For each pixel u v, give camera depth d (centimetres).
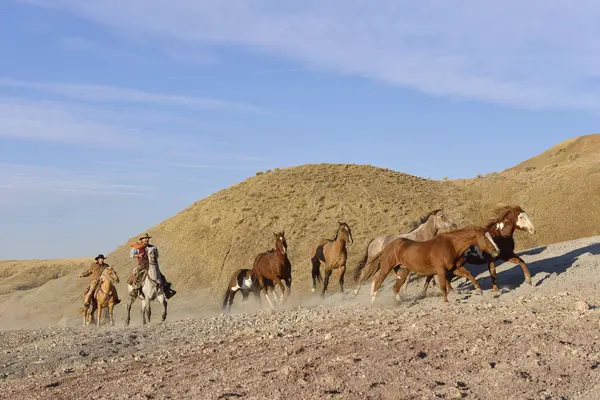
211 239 5166
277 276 2403
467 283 2122
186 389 1016
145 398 991
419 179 6091
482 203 5347
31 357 1574
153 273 2267
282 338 1408
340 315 1730
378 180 5784
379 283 1878
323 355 1108
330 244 2625
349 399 841
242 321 1892
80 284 5166
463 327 1251
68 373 1355
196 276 4734
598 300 1510
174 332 1794
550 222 4888
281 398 879
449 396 823
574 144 9719
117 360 1445
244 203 5503
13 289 8238
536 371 903
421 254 1767
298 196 5453
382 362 1000
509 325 1224
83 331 2120
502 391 834
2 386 1283
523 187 5462
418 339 1162
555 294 1714
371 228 4825
